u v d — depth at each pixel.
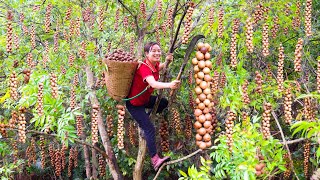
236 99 3.09
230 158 2.98
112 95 3.52
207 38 4.44
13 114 3.66
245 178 2.57
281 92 3.16
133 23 4.75
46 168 7.31
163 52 4.71
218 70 3.57
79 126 4.22
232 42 3.14
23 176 7.25
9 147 5.42
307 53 3.62
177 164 5.16
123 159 5.44
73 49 4.58
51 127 3.62
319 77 2.64
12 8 5.31
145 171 5.99
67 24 4.87
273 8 3.73
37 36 5.66
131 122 5.08
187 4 3.29
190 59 4.57
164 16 4.69
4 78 5.27
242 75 3.45
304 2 3.92
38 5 4.84
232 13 3.48
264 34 3.09
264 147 2.84
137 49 4.69
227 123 2.87
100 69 4.23
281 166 2.82
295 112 4.27
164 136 4.44
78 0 4.68
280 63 3.06
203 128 1.91
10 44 3.78
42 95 3.33
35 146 6.71
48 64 4.62
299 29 3.87
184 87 4.71
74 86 4.28
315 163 3.32
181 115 4.99
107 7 5.09
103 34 4.84
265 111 2.79
